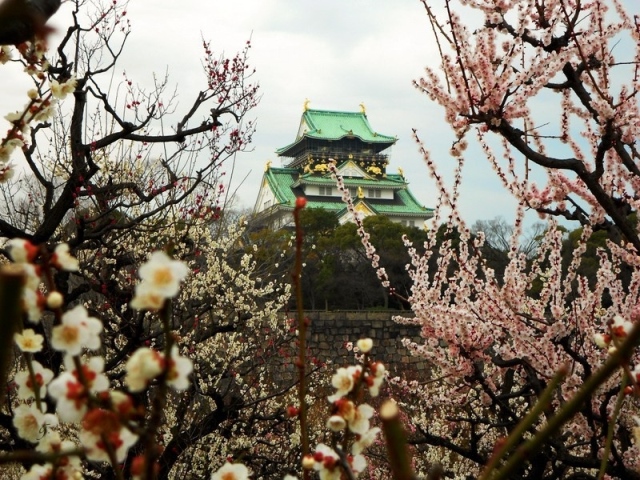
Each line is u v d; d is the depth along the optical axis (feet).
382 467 33.06
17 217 38.58
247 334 39.99
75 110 26.53
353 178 263.90
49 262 5.05
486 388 24.39
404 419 37.45
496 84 20.79
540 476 24.56
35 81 14.12
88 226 29.68
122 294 28.91
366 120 286.25
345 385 6.79
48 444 6.19
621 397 6.54
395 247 148.46
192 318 34.68
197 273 35.53
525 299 24.84
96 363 5.11
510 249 24.52
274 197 255.50
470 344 24.06
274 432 37.86
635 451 21.62
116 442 4.84
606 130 20.20
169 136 28.17
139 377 4.69
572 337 25.16
